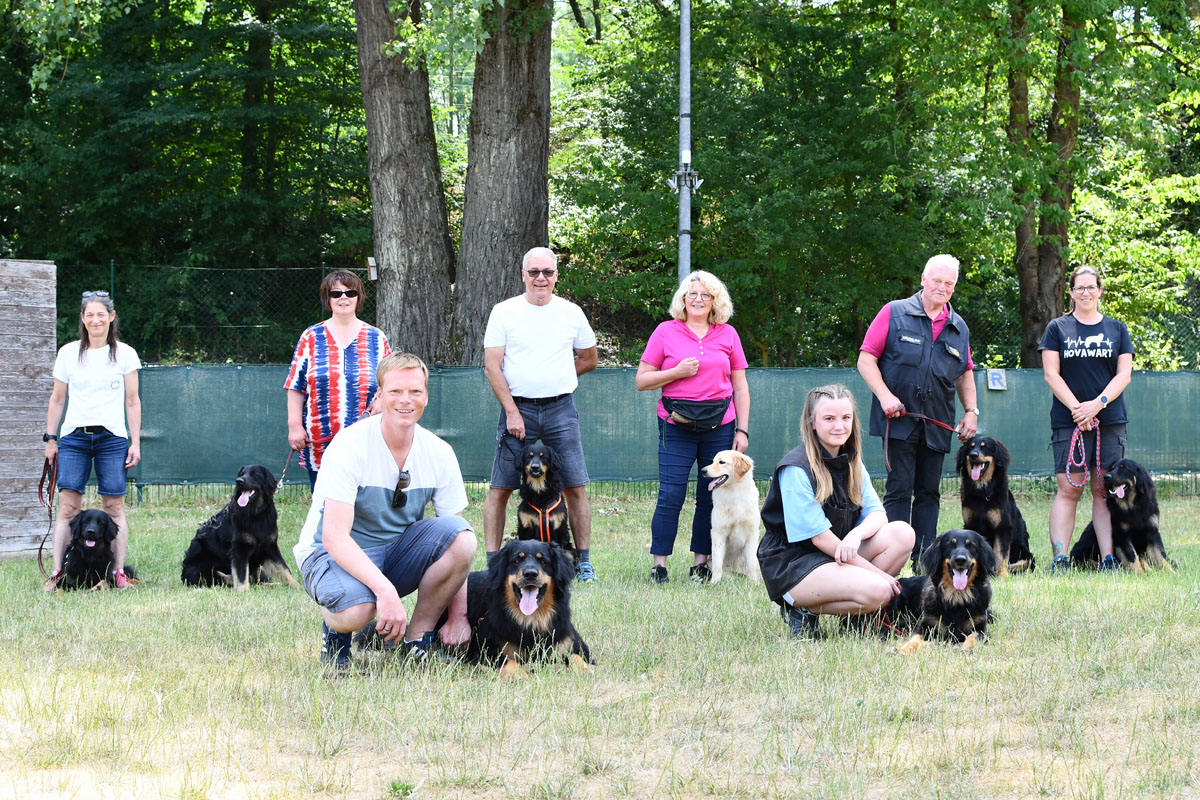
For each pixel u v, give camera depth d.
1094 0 14.57
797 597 5.18
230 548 7.22
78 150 22.56
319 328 6.73
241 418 12.07
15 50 22.70
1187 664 4.49
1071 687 4.14
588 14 33.00
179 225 24.47
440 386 12.21
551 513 7.33
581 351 7.65
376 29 13.41
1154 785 3.07
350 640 4.65
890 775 3.22
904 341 6.88
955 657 4.68
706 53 19.52
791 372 12.91
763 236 17.41
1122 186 19.86
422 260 13.73
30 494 8.78
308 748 3.53
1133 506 7.45
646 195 18.53
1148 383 13.98
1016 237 17.41
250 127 23.84
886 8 19.33
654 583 7.21
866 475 5.37
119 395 7.34
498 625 4.54
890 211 19.14
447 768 3.30
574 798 3.07
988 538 7.36
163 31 23.81
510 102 13.53
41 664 4.64
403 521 4.70
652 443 12.60
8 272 8.60
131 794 3.06
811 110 19.02
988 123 16.77
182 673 4.48
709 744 3.54
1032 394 13.58
